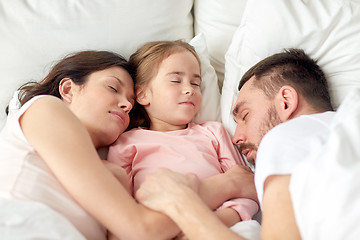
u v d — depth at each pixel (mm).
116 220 750
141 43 1379
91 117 1044
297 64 1043
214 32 1512
